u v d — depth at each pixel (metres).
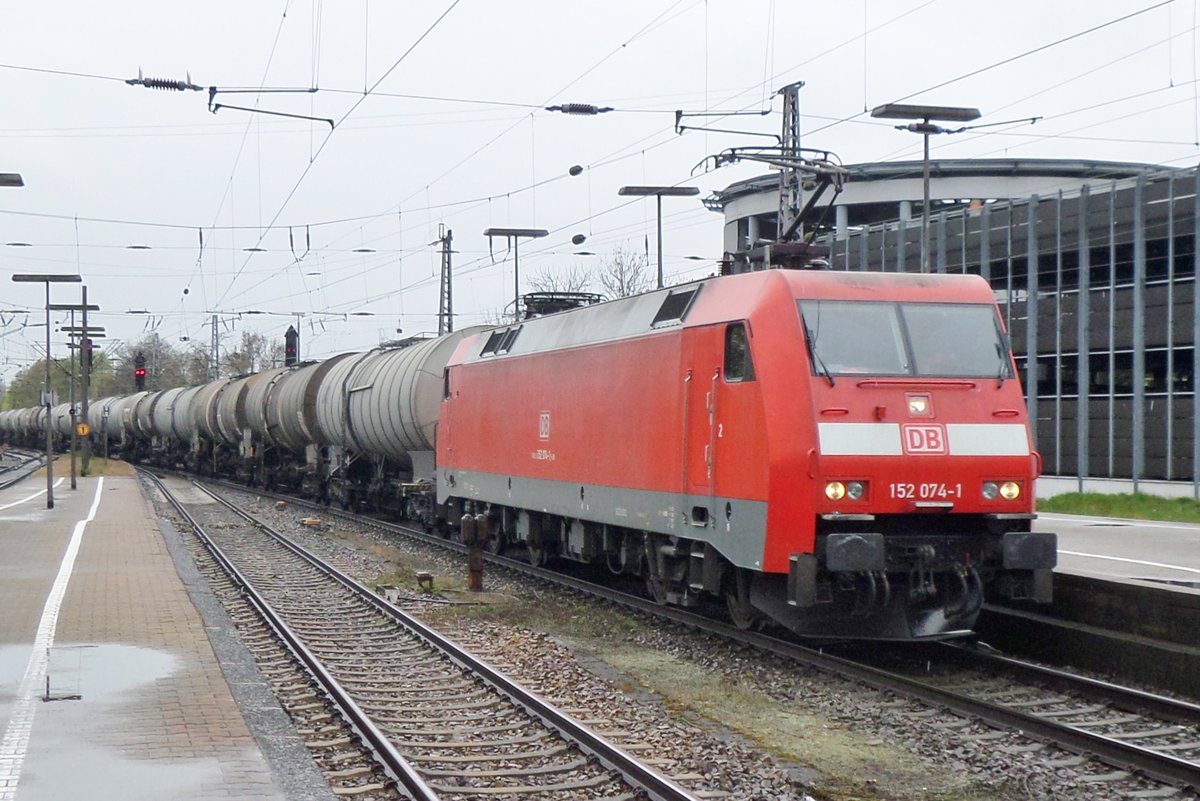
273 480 44.50
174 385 104.88
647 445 15.09
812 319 12.44
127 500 39.22
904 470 12.04
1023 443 12.48
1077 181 49.81
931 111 28.73
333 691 10.90
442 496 24.22
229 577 20.08
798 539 11.91
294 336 43.75
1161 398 35.44
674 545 14.95
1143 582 12.84
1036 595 12.26
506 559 22.03
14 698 10.18
